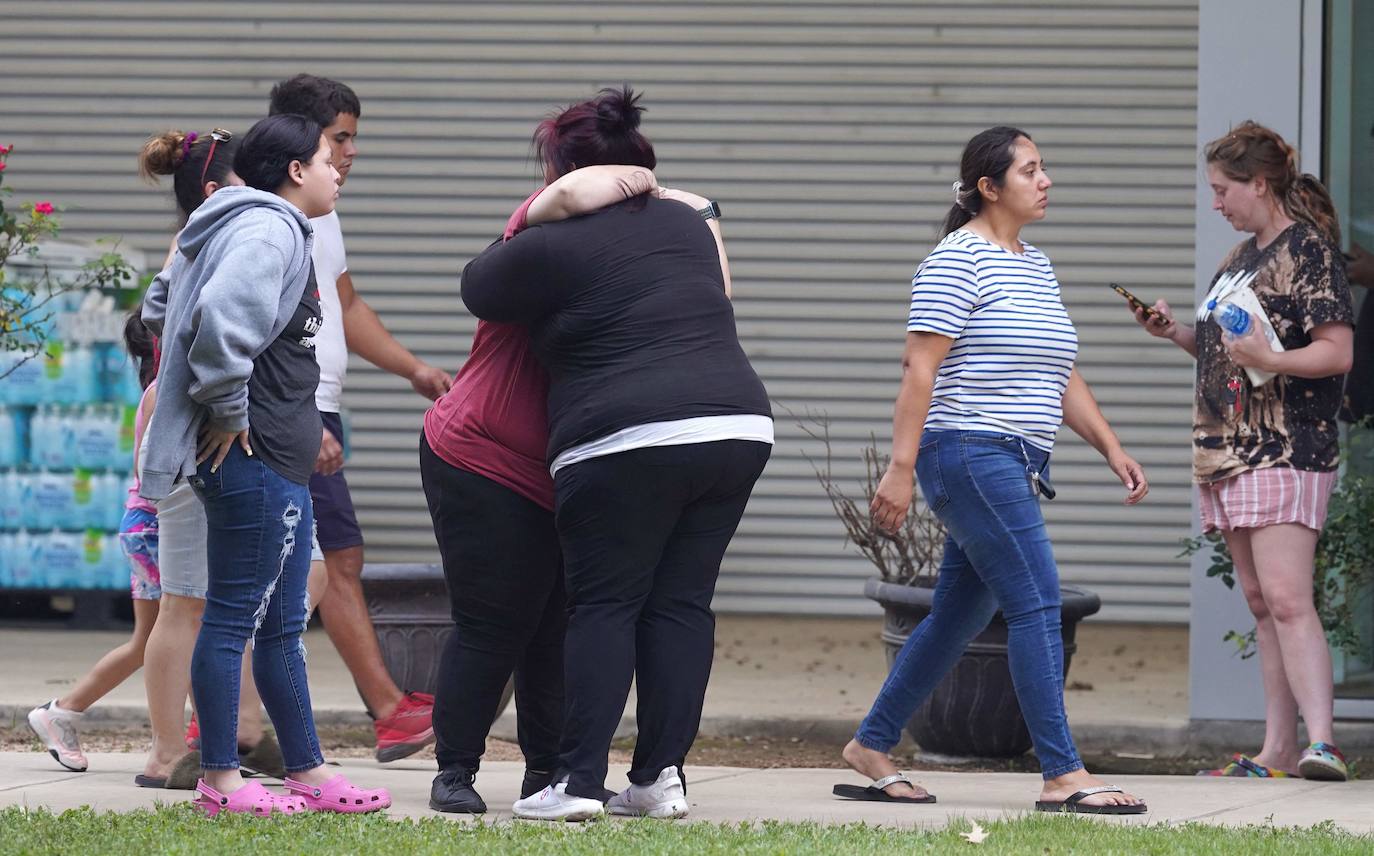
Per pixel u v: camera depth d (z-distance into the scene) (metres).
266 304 15.91
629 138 17.27
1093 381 38.41
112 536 36.34
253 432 16.36
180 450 16.14
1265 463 21.77
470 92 39.78
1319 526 21.86
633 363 16.44
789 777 21.75
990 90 38.69
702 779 21.52
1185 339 22.92
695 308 16.73
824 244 39.16
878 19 38.91
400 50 39.91
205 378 15.71
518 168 39.81
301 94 21.36
